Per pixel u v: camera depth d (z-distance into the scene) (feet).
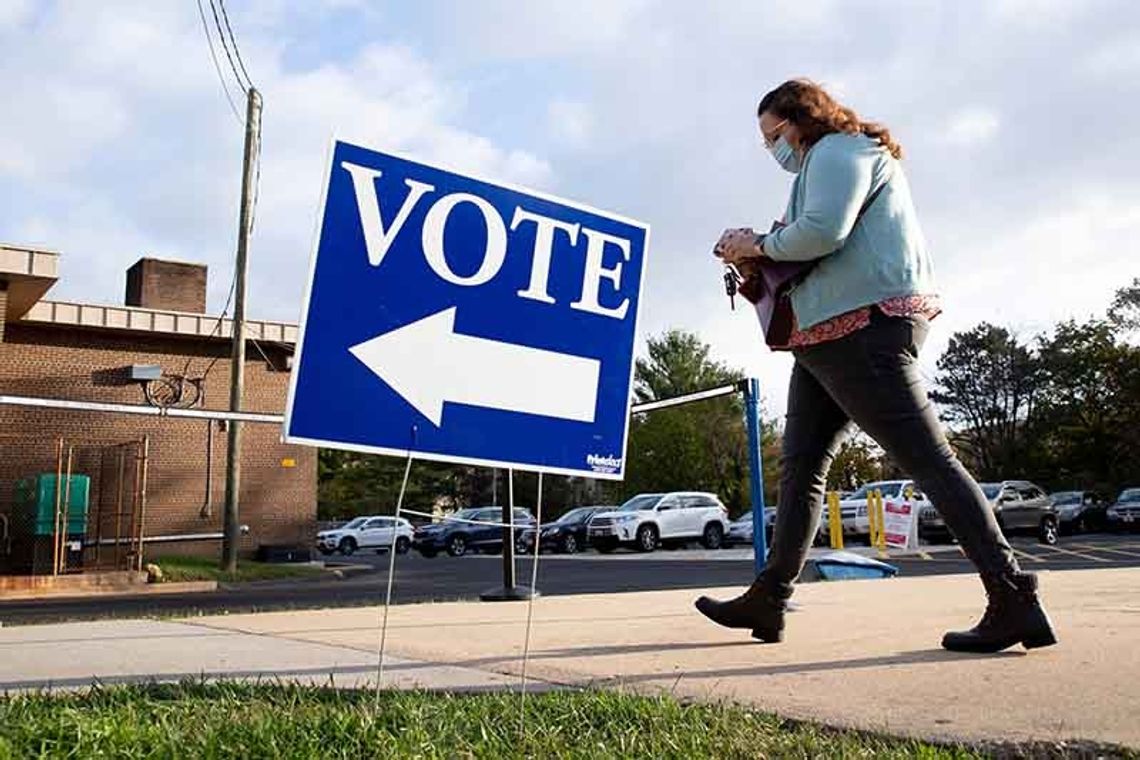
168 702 8.05
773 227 10.26
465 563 70.33
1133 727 6.45
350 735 6.63
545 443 8.02
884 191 9.58
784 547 10.73
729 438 143.54
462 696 8.27
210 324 62.44
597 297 8.52
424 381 7.39
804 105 9.75
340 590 45.65
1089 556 54.13
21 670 10.28
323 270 7.00
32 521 54.60
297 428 6.75
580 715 7.32
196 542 61.87
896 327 9.40
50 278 51.42
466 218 7.77
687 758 6.24
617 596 19.72
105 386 60.54
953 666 8.87
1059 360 148.25
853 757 6.10
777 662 9.57
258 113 55.36
